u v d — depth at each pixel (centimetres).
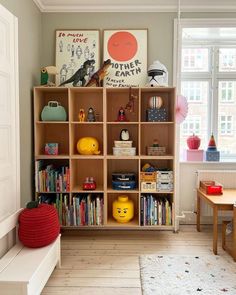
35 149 282
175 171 290
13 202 229
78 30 309
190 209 328
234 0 293
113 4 302
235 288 199
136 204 319
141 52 307
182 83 348
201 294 192
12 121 227
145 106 313
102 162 316
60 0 295
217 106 346
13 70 227
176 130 297
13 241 224
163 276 215
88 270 226
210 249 264
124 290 199
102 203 288
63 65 309
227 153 350
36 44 295
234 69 347
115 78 308
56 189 285
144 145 315
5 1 218
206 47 343
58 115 284
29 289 165
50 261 207
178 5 296
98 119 312
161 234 301
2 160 212
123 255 252
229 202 255
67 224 288
